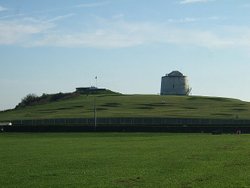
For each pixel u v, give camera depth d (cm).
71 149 5556
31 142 7244
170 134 10119
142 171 3306
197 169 3366
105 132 11081
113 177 3023
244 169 3334
